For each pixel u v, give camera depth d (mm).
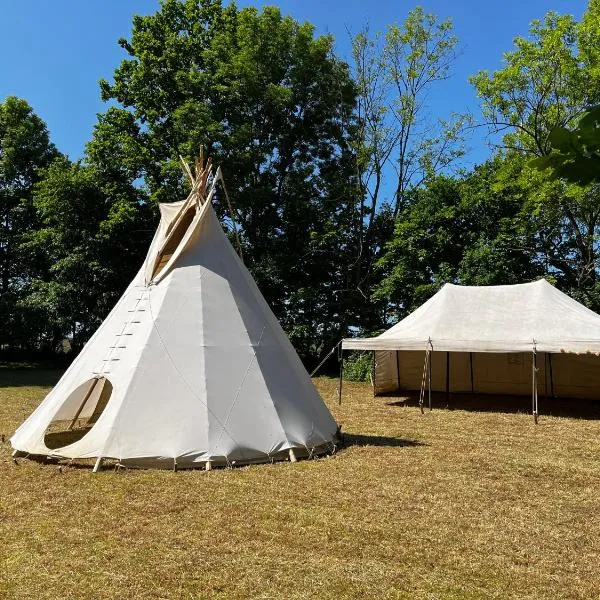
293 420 7328
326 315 22219
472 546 4574
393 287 20094
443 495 5930
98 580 3857
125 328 7418
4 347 24750
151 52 21875
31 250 24266
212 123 19797
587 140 1304
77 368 7508
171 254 8203
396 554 4383
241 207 21594
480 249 18844
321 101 22672
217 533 4730
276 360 7668
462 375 15648
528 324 12070
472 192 20203
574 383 14508
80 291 21984
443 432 9734
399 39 22656
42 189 21969
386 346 12586
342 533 4793
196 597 3656
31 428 7336
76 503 5379
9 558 4195
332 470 6723
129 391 6789
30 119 25797
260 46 21469
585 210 18672
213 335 7297
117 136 21391
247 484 6035
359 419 11117
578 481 6605
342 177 22859
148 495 5609
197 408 6727
